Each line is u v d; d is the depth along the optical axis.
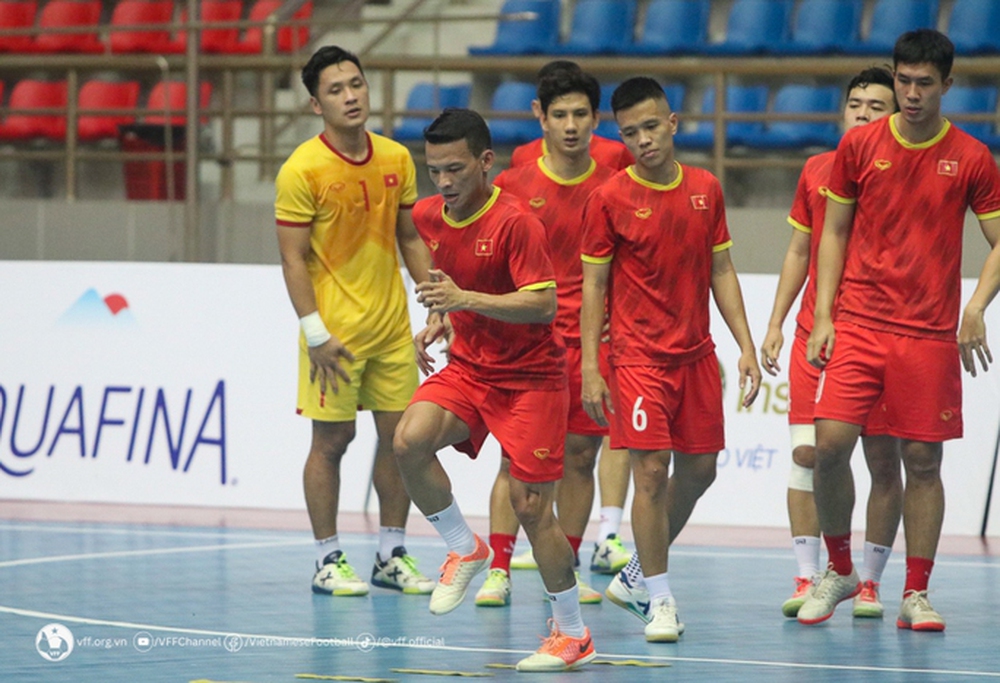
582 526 16.73
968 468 22.84
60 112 32.44
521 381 12.78
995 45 34.72
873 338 14.29
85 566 18.44
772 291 23.73
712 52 36.12
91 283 25.92
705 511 23.33
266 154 31.81
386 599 16.44
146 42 37.34
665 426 13.86
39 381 25.89
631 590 14.71
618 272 14.07
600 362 16.41
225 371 25.12
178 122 31.72
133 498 25.17
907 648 13.25
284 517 23.62
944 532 22.75
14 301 26.19
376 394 17.36
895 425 14.36
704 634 14.17
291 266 16.64
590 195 14.98
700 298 14.11
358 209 16.91
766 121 33.16
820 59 34.72
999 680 11.59
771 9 36.44
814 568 15.80
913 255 14.15
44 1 39.50
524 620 15.02
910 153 14.09
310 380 16.70
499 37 36.78
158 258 30.77
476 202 12.89
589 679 11.75
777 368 15.70
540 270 12.59
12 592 16.39
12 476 25.80
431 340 13.68
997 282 13.98
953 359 14.31
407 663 12.47
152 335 25.52
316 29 35.72
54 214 31.53
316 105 16.91
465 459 24.12
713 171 30.30
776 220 28.61
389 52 35.78
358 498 24.70
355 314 17.00
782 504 23.11
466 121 12.53
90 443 25.55
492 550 16.33
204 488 24.92
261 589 16.91
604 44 36.84
